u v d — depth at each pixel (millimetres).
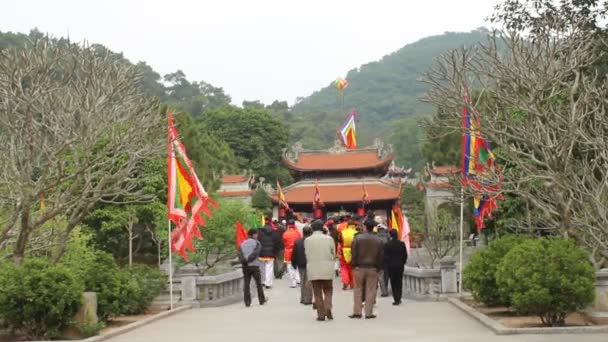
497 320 17453
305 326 17484
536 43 20844
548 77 19000
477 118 20359
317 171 74188
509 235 20531
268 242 30484
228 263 43469
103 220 40688
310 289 23703
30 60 19406
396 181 72688
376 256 19094
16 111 20219
